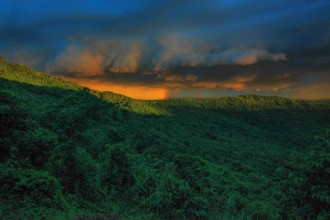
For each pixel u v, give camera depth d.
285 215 6.16
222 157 56.38
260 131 164.88
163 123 109.69
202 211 7.71
